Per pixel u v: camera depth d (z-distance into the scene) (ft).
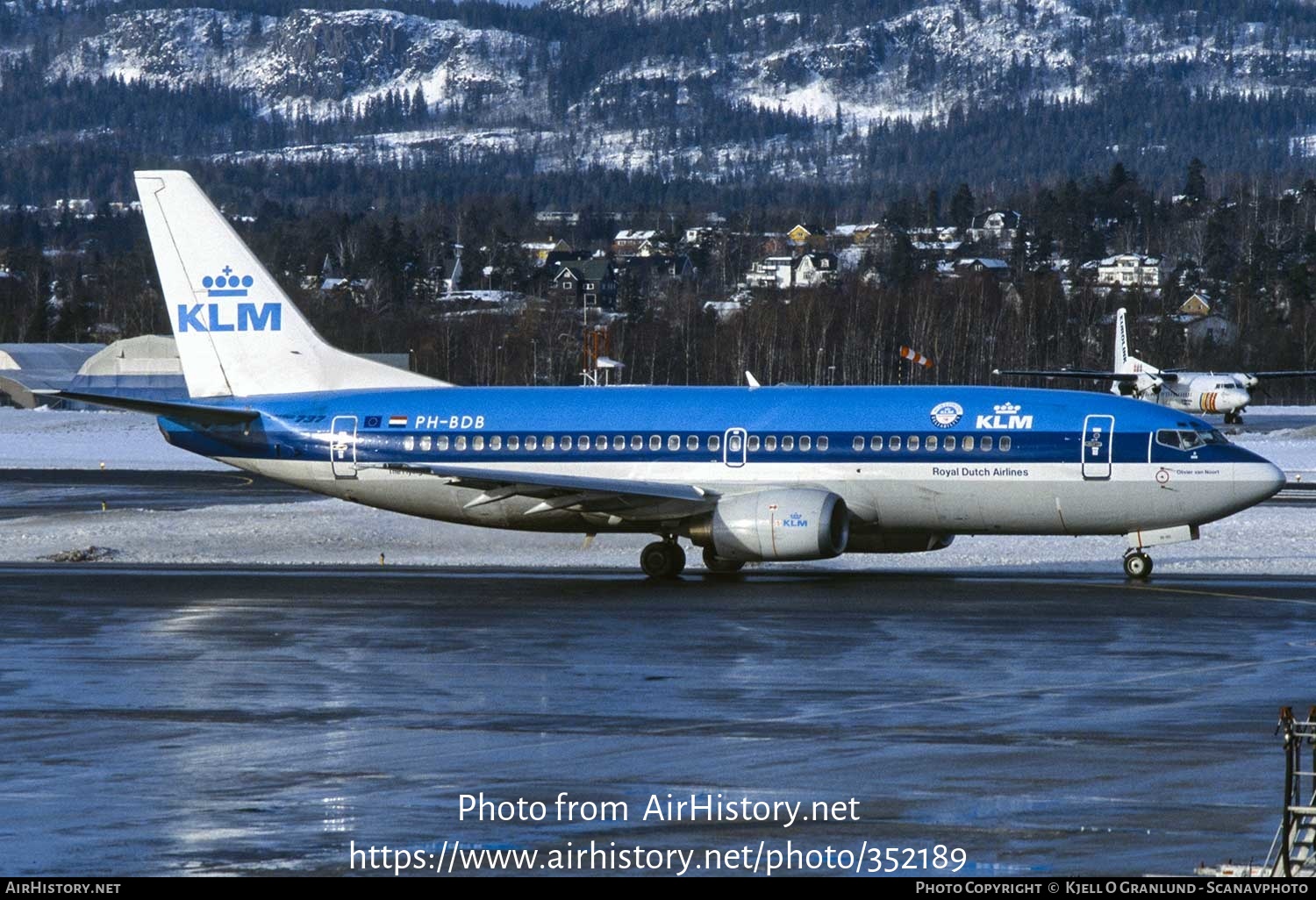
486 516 403.95
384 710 226.99
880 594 350.02
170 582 374.84
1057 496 374.63
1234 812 171.42
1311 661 262.26
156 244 426.51
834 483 383.24
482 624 307.58
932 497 380.37
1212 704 228.63
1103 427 374.43
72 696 238.27
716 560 400.26
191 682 249.14
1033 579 378.73
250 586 368.07
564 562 430.20
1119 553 439.63
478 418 406.41
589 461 396.98
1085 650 273.75
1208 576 383.24
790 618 312.29
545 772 190.60
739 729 213.05
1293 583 366.63
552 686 244.01
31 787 184.65
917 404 385.91
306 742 206.80
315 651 277.23
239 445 418.92
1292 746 150.51
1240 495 367.25
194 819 171.12
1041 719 218.38
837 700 232.12
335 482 413.18
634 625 305.32
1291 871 149.48
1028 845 160.76
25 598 346.33
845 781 185.26
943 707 226.58
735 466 388.37
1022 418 377.91
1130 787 182.09
